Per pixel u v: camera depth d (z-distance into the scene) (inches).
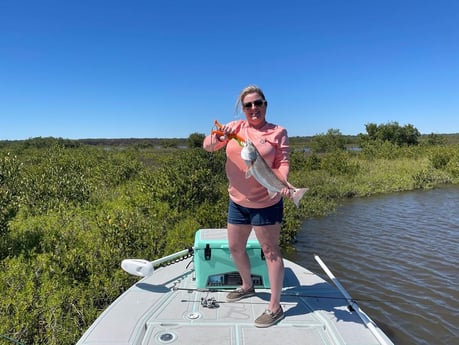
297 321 124.2
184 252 183.3
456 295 265.3
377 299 261.3
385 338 109.8
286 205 482.3
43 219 323.3
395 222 481.7
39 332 173.3
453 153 1016.9
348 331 117.1
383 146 1385.3
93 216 334.3
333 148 1839.3
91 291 204.7
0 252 244.4
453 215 516.7
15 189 381.1
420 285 283.0
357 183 770.8
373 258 343.9
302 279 161.8
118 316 125.9
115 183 557.0
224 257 144.9
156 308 132.0
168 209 383.6
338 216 522.9
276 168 128.3
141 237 276.7
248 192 122.3
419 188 788.0
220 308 132.3
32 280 205.3
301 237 418.0
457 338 213.8
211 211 377.7
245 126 131.5
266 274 146.0
